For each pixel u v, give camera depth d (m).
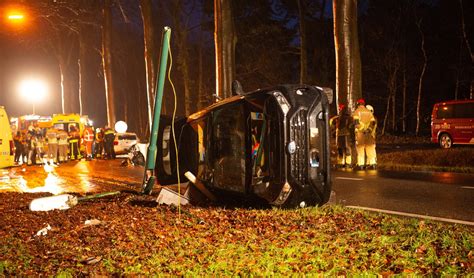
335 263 5.22
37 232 6.76
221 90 24.39
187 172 9.20
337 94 18.64
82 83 49.75
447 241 5.95
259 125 8.46
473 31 36.88
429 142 31.25
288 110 7.89
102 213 7.91
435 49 40.94
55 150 26.08
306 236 6.43
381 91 45.75
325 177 8.25
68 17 43.31
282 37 44.31
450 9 39.06
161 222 7.23
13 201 9.67
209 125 9.05
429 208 9.05
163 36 7.49
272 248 5.80
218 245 6.02
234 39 24.77
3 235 6.63
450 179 12.75
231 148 8.81
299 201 8.20
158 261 5.39
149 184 8.70
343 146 17.19
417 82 43.72
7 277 4.97
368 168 16.75
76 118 31.39
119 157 30.56
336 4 18.42
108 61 40.19
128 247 5.95
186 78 43.75
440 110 24.52
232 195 8.89
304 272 4.97
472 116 23.23
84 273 5.02
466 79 37.66
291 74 48.03
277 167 7.93
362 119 16.47
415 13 36.34
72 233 6.64
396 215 8.48
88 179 16.70
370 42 42.62
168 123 9.66
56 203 8.63
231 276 4.91
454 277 4.70
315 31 44.59
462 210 8.78
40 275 5.00
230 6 24.47
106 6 39.75
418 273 4.89
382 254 5.55
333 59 45.78
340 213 7.90
